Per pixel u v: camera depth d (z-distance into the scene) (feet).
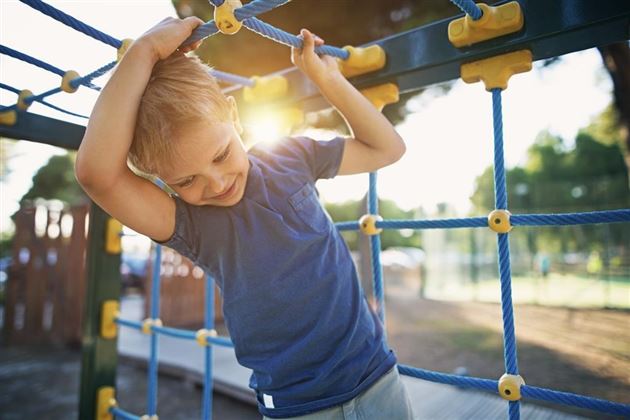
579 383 13.32
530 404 11.51
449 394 12.13
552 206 42.75
